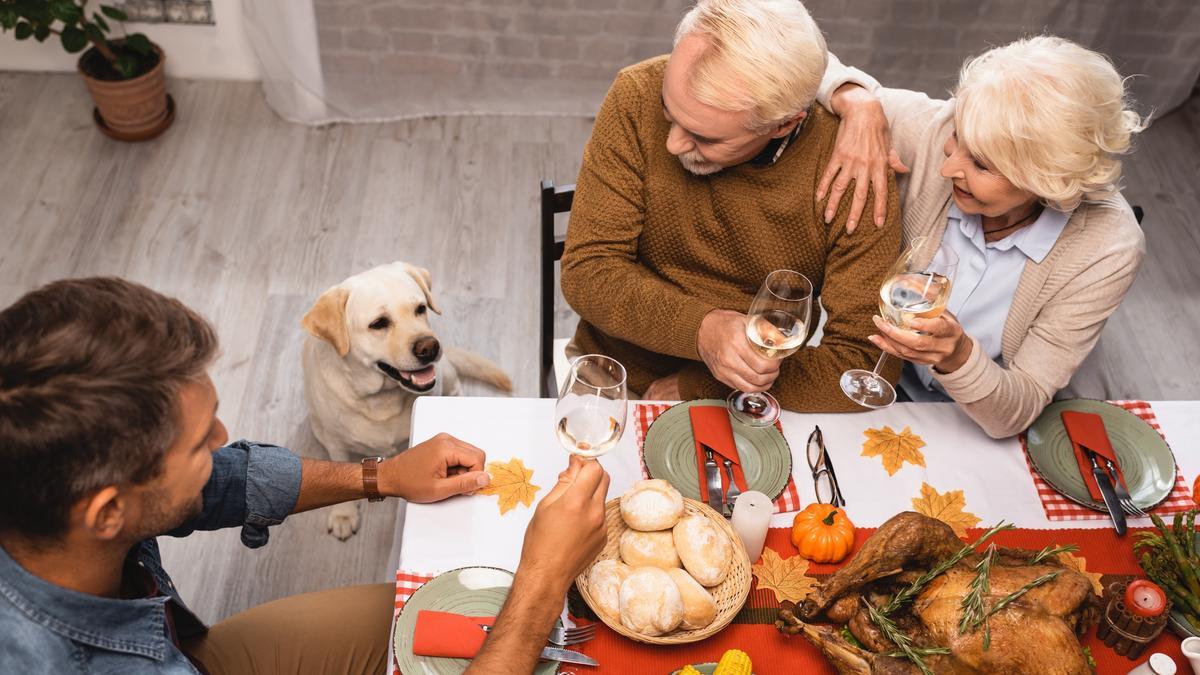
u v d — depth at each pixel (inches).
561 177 130.7
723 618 46.4
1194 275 123.5
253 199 122.1
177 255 114.5
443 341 108.8
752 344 53.6
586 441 46.2
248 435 98.7
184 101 133.6
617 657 46.3
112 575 40.4
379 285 80.7
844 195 63.6
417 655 45.1
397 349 80.8
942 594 44.2
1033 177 57.1
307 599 60.1
